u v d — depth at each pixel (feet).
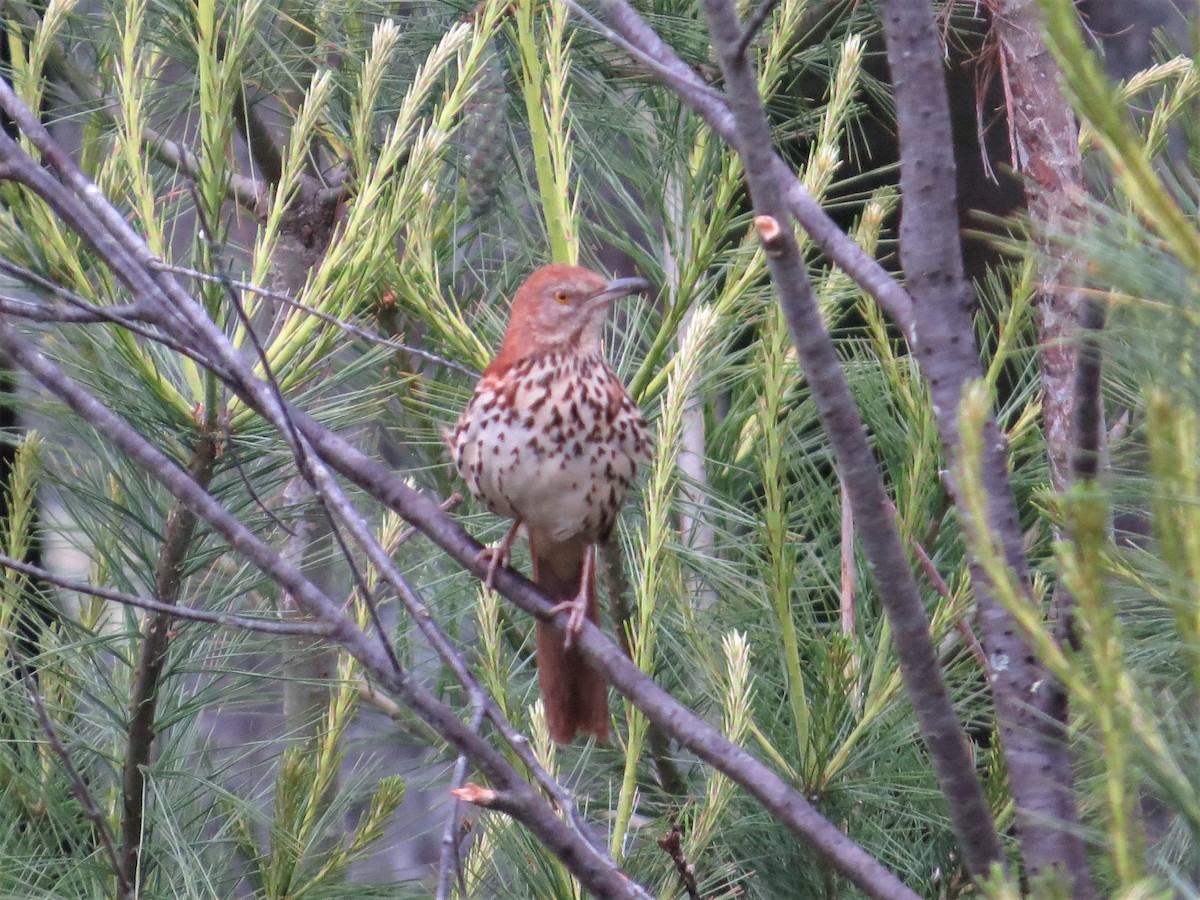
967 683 21.89
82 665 22.36
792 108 29.84
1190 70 17.21
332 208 30.42
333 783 25.88
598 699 21.43
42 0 27.61
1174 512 9.29
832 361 13.76
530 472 21.62
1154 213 8.87
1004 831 20.03
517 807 14.52
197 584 23.59
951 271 15.39
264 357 15.58
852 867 15.23
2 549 22.04
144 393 19.77
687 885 17.19
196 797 22.68
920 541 22.66
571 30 26.21
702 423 25.95
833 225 18.13
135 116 20.98
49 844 22.41
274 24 29.55
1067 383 17.98
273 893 20.44
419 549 27.91
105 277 19.90
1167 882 9.56
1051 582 21.99
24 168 17.11
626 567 24.54
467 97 20.33
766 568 21.44
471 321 25.66
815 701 21.12
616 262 30.76
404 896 21.97
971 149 36.50
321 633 15.53
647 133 26.58
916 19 15.42
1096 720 9.44
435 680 28.60
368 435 28.40
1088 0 34.32
